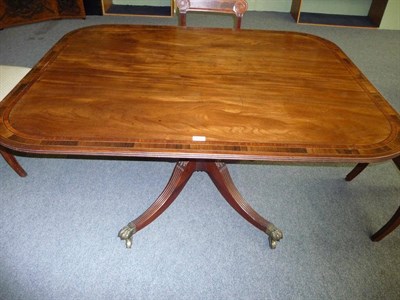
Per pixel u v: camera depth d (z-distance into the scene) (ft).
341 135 2.99
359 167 5.37
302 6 12.87
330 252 4.49
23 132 2.81
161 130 2.91
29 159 5.80
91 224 4.70
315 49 4.66
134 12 12.00
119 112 3.11
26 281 3.95
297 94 3.56
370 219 5.01
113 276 4.07
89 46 4.35
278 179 5.69
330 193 5.45
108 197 5.16
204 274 4.15
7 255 4.21
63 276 4.02
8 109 3.07
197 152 2.70
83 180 5.44
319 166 6.01
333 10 12.95
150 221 4.55
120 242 4.47
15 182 5.31
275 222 4.89
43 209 4.87
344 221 4.96
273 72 3.97
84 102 3.23
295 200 5.29
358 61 9.72
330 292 4.02
